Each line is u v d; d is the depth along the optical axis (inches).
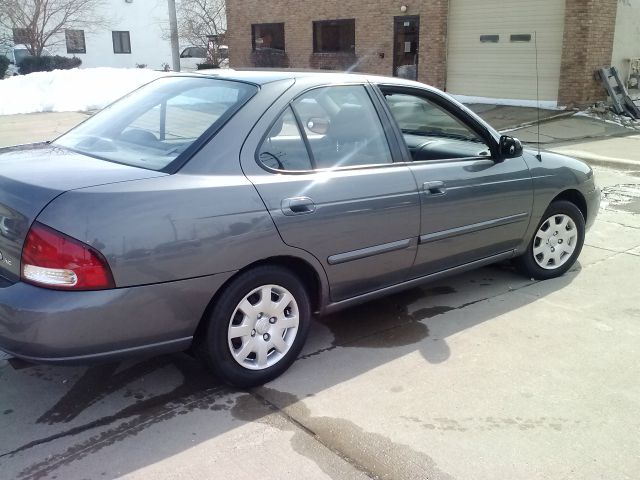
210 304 125.2
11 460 111.0
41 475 107.2
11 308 108.0
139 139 137.3
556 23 599.8
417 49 720.3
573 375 142.9
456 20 685.3
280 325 137.0
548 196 190.5
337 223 138.3
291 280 135.8
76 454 113.1
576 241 206.7
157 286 114.7
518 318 173.5
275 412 127.3
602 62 595.5
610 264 218.5
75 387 135.8
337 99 147.0
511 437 119.6
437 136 171.9
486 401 131.8
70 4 1300.4
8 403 129.3
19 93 728.3
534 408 129.4
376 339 160.4
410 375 142.3
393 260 153.6
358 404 130.2
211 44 1041.5
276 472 108.9
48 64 1239.5
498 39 650.2
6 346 111.9
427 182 156.1
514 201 179.5
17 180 118.0
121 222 110.3
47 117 650.8
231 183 123.6
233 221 121.7
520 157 183.9
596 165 410.0
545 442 118.1
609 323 170.6
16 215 111.8
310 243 134.6
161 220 114.0
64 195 110.0
